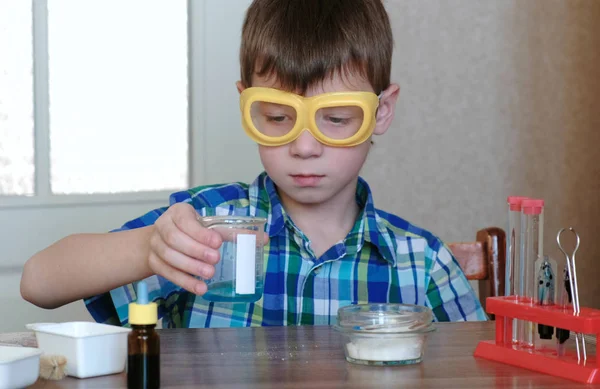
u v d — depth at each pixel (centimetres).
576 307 75
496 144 235
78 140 192
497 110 234
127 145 196
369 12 115
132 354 67
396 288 122
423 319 79
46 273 101
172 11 197
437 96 229
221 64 198
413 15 226
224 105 199
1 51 184
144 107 197
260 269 86
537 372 75
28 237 186
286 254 120
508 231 85
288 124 108
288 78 106
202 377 72
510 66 234
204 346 86
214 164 200
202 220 86
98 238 102
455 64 230
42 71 187
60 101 190
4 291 185
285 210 123
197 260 85
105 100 194
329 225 123
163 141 199
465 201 233
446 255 128
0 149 185
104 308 109
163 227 87
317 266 119
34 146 187
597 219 242
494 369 76
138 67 196
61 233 189
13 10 184
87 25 191
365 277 121
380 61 115
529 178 237
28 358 67
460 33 230
